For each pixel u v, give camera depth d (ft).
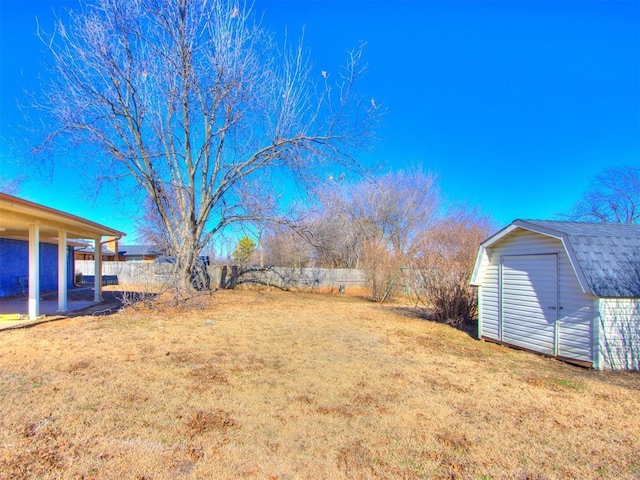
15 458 9.04
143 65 40.68
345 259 82.74
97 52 37.78
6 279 44.19
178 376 15.75
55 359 17.72
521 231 24.44
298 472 8.98
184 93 41.16
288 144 44.88
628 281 19.38
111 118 39.99
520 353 23.09
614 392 15.51
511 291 25.05
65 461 9.02
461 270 34.68
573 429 11.81
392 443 10.57
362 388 15.05
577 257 19.80
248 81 41.65
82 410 11.96
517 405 13.78
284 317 34.73
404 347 23.34
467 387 15.71
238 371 16.76
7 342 20.84
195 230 46.34
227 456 9.58
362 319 35.24
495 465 9.57
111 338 22.82
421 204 80.33
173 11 38.93
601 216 76.28
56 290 54.34
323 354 20.52
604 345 19.20
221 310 38.06
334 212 79.71
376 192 79.51
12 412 11.59
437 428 11.62
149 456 9.41
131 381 14.92
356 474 8.98
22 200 23.16
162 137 43.98
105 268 69.62
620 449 10.54
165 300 39.24
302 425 11.51
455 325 33.37
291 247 84.33
